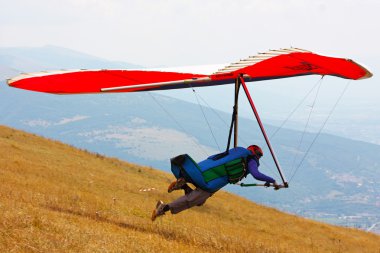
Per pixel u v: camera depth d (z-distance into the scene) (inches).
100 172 1549.0
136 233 489.7
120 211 733.9
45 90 488.7
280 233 1392.7
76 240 370.3
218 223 1134.4
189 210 1253.7
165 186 1707.7
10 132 1822.1
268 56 428.8
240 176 460.1
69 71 471.5
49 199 642.2
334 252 1282.0
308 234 1542.8
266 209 1819.6
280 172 454.9
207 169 455.8
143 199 1254.3
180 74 489.4
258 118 472.1
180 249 459.8
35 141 1818.4
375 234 1999.3
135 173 1823.3
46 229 384.5
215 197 1723.7
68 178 1213.1
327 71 500.1
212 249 536.4
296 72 520.7
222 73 462.3
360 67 440.5
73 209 597.6
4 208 423.5
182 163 452.4
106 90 505.7
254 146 470.9
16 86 471.5
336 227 1891.0
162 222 721.6
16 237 341.4
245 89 478.3
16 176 920.3
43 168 1243.8
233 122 485.7
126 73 470.0
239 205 1723.7
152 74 482.3
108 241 396.2
